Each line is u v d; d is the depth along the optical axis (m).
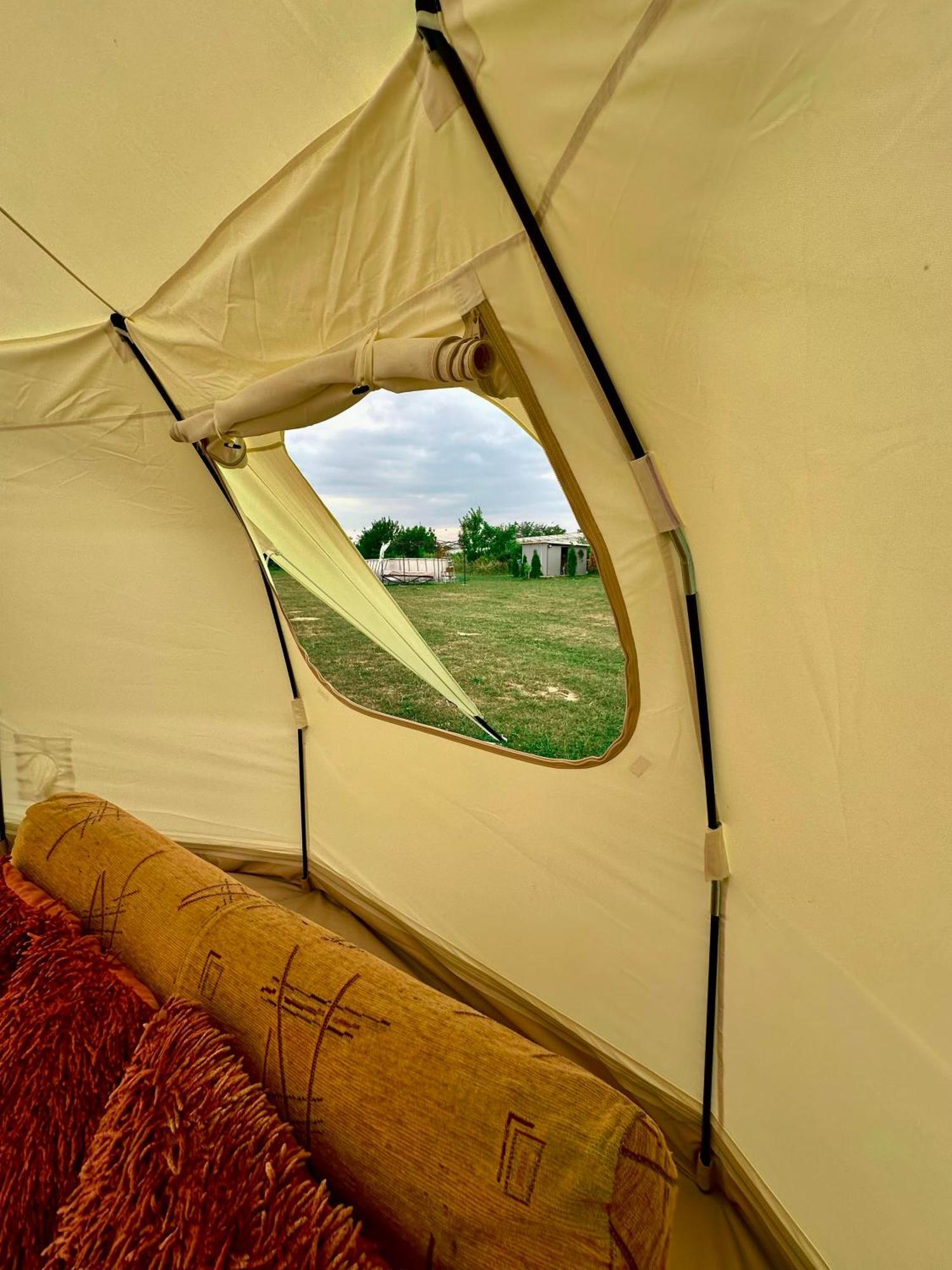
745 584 0.82
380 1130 0.56
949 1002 0.62
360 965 0.73
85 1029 0.78
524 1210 0.48
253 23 0.82
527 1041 0.62
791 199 0.57
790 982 0.94
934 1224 0.68
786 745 0.83
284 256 1.04
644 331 0.78
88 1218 0.58
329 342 1.14
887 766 0.65
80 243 1.28
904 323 0.53
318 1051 0.64
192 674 2.39
